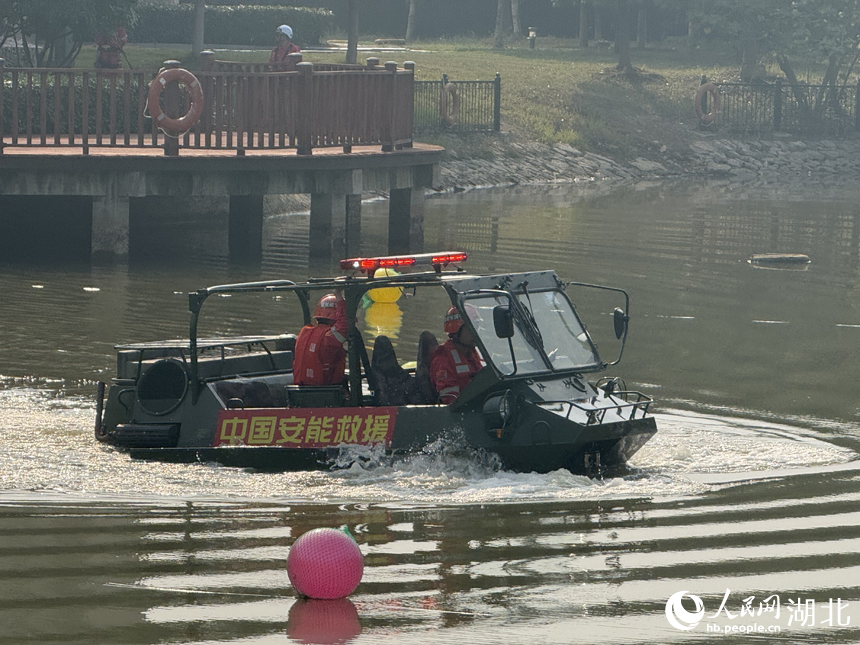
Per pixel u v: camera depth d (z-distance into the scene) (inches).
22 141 1891.0
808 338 1321.4
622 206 2667.3
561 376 822.5
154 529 687.7
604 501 751.1
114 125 1790.1
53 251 1825.8
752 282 1695.4
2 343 1203.9
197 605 573.6
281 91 1782.7
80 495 756.0
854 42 4168.3
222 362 892.0
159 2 4360.2
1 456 837.2
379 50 4542.3
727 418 979.3
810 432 941.8
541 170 3299.7
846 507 743.7
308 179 1797.5
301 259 1827.0
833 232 2260.1
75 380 1069.8
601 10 5698.8
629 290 1606.8
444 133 3344.0
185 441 844.0
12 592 587.8
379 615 564.1
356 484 783.7
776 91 3946.9
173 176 1738.4
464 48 4923.7
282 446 821.2
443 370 821.9
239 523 700.7
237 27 4463.6
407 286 828.0
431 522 704.4
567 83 4008.4
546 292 861.8
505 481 786.8
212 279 1626.5
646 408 812.6
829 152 3814.0
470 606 577.0
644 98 4015.8
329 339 838.5
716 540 679.1
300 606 573.9
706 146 3727.9
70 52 2383.1
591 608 576.1
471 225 2277.3
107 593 588.1
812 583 613.3
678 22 5826.8
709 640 542.6
